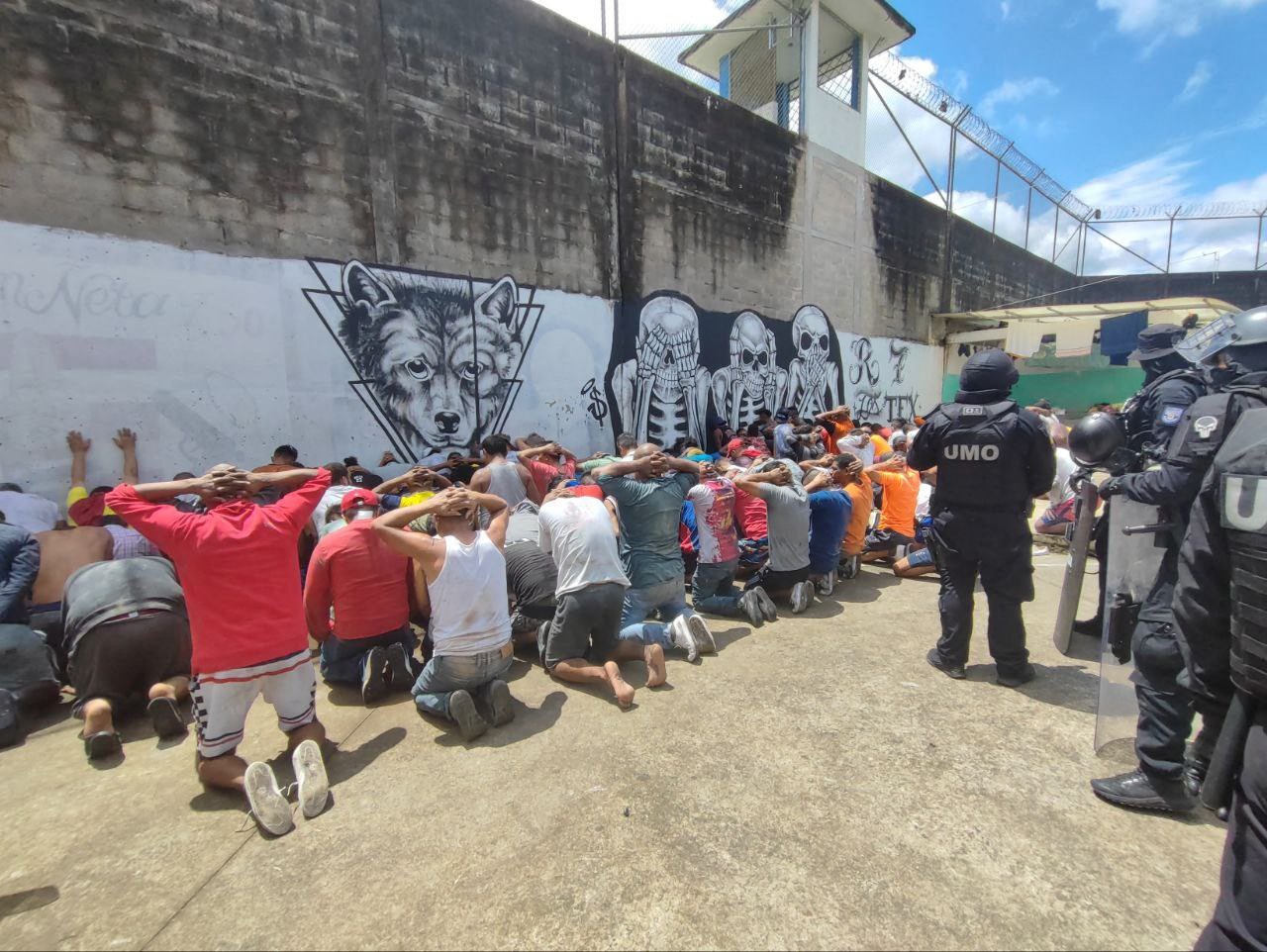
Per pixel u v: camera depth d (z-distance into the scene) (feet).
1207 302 38.93
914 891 6.57
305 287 19.08
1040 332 48.29
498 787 8.56
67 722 10.93
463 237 22.56
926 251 46.98
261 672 8.64
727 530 15.20
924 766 8.87
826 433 31.04
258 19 17.93
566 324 25.86
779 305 35.99
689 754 9.25
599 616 11.49
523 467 18.19
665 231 29.66
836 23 41.29
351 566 11.39
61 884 7.01
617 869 6.96
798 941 5.95
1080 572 12.61
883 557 20.25
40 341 15.17
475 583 10.14
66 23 15.21
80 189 15.56
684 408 30.99
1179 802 7.65
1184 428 7.57
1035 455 10.52
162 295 16.75
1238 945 4.49
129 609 10.37
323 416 19.60
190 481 8.68
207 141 17.26
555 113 25.03
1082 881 6.70
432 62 21.48
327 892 6.77
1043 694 11.06
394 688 11.71
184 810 8.32
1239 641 4.75
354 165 19.88
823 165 38.22
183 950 6.05
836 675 11.89
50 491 15.37
